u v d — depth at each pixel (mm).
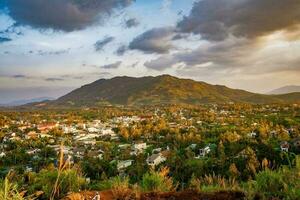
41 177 7012
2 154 60688
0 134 96312
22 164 53500
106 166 41469
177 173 28875
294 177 5637
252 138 66250
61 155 5680
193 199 5496
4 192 5008
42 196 6383
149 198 5648
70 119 162875
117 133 103812
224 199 5406
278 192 5441
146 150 66688
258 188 5641
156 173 6711
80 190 6543
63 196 6273
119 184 6223
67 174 6703
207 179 6742
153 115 164125
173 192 5852
